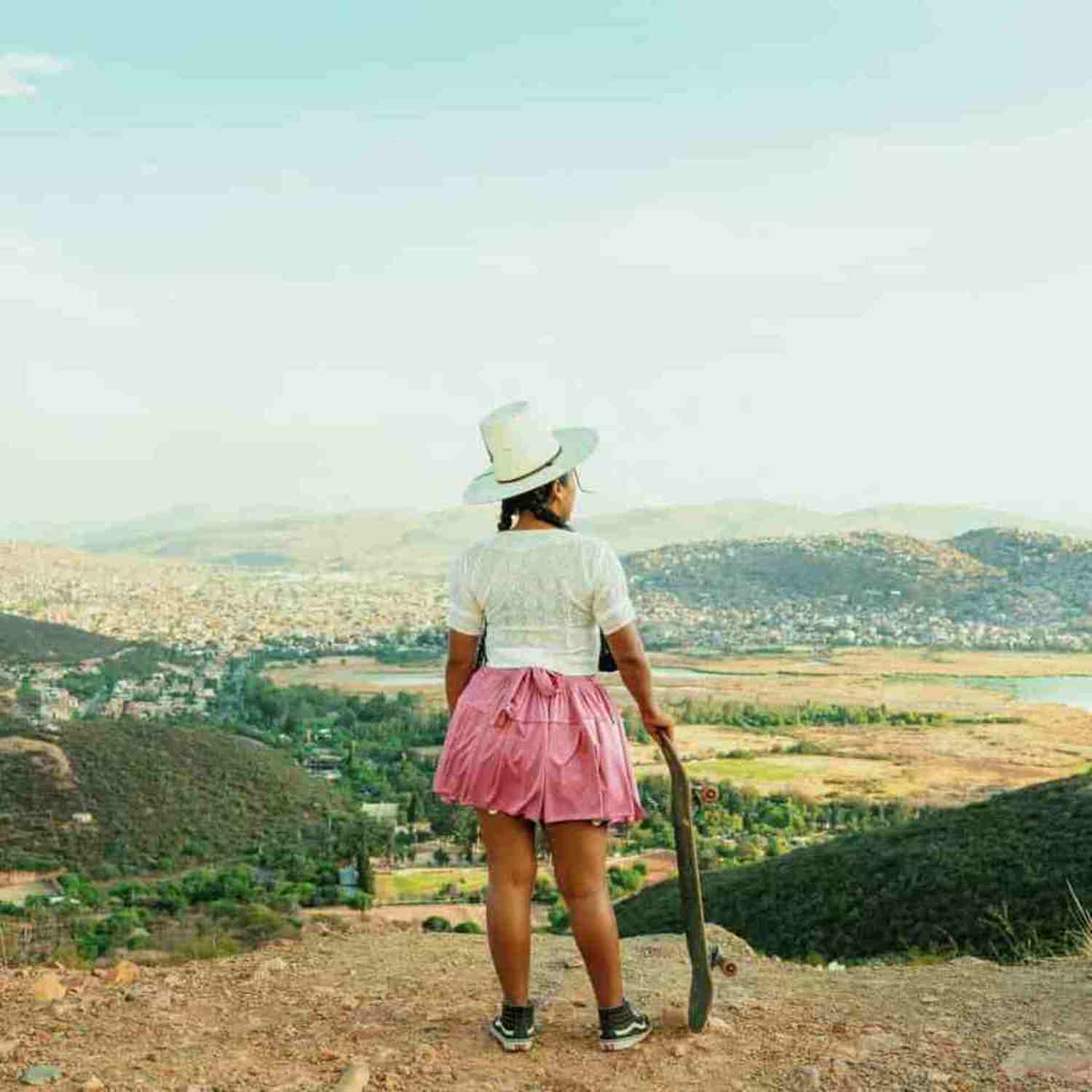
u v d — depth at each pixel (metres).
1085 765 138.88
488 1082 3.31
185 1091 3.30
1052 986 4.14
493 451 3.62
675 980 4.42
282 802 103.69
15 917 49.56
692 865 3.63
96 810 93.00
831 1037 3.63
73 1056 3.65
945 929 27.00
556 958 4.85
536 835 3.58
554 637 3.49
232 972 4.70
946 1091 3.17
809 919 32.78
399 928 5.73
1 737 104.88
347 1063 3.49
